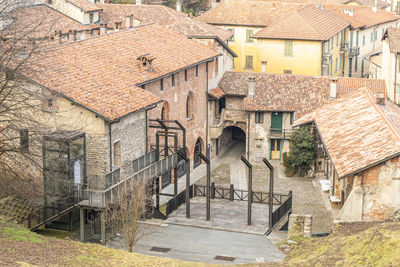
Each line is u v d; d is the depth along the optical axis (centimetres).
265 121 6662
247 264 3603
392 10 12275
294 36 7931
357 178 4253
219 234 4334
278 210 4603
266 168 6581
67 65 4712
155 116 5341
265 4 8950
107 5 8919
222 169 6512
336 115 5406
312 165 6291
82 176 4253
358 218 4288
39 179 4188
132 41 5694
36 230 4250
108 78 4828
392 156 4159
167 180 5734
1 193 4034
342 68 9031
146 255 3594
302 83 6838
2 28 4241
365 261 3183
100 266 3219
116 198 4119
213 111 6794
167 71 5478
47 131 4044
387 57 7262
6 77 3825
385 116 4803
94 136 4350
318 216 5262
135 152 4781
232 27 8775
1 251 3172
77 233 4259
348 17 9356
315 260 3375
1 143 3872
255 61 8744
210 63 6706
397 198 4231
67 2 8156
